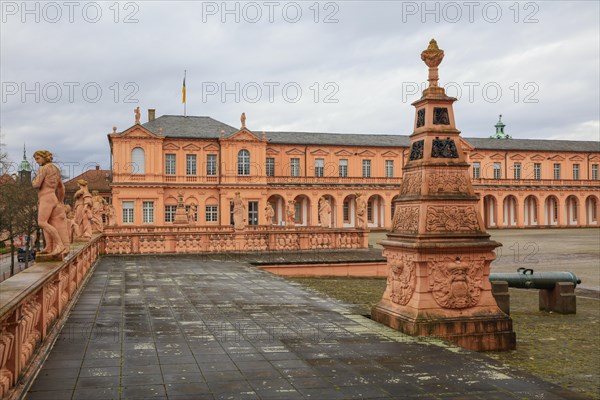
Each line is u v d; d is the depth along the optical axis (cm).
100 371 710
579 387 823
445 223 1018
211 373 709
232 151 7162
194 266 2316
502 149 8644
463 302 1005
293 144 7781
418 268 993
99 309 1218
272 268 2494
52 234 1071
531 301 1875
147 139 6856
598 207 8869
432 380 691
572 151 8931
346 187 7775
